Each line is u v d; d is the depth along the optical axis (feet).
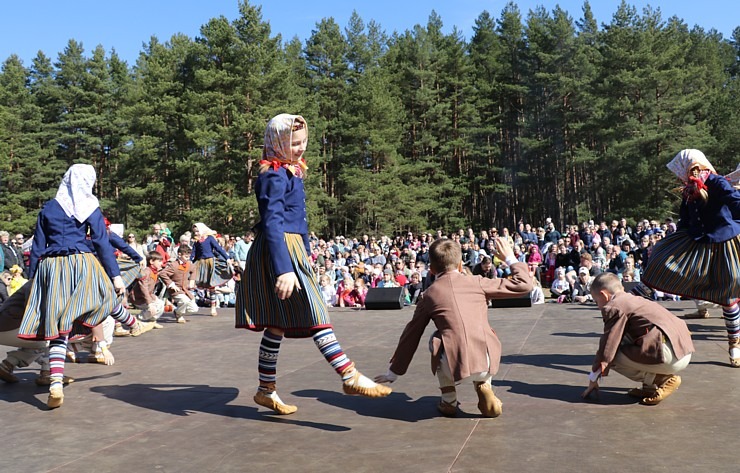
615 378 14.97
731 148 140.26
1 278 39.96
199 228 32.30
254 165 131.13
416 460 9.70
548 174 169.17
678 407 12.35
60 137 173.99
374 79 163.32
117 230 23.86
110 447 10.73
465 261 60.23
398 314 32.89
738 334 15.94
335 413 12.55
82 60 183.01
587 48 167.63
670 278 16.57
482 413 11.93
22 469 9.73
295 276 11.43
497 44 191.42
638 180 134.62
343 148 157.69
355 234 152.97
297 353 19.57
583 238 63.46
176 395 14.43
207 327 27.76
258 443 10.76
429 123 174.09
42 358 15.88
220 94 132.36
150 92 158.40
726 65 233.96
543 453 9.86
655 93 143.43
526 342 20.40
